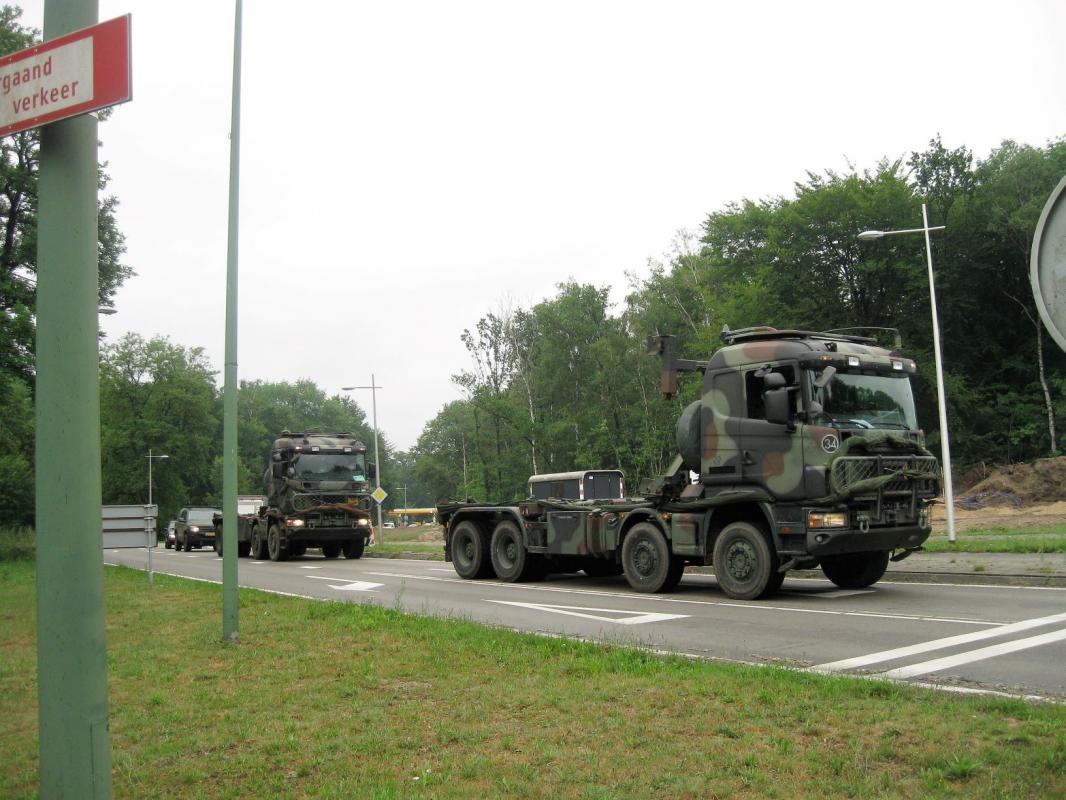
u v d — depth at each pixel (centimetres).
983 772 467
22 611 881
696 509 1405
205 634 1027
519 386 6047
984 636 919
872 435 1269
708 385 1398
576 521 1639
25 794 462
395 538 4522
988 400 4469
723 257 5194
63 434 335
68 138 346
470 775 494
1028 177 4494
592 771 493
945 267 4291
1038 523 2681
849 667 786
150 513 1688
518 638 927
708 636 981
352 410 13250
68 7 355
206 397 8325
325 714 643
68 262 342
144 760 546
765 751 519
